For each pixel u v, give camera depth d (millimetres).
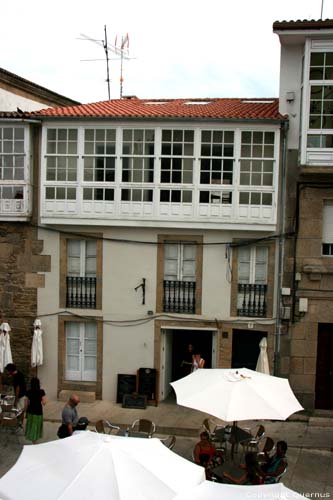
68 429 11906
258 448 13156
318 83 14781
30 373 17047
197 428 14508
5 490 7289
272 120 15219
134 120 15789
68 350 17078
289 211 15539
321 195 15328
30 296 16922
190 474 7957
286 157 15508
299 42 15359
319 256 15383
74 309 16750
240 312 16109
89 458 7734
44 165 16297
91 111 16641
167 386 17234
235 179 15586
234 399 10586
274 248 15719
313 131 14828
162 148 15875
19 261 16891
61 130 16234
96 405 16312
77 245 16875
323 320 15516
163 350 16688
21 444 13383
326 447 13516
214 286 16141
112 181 16078
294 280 15570
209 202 15727
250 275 16078
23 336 17016
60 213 16281
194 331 18094
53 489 7227
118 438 8602
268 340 15852
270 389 11109
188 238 16172
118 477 7410
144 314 16469
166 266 16500
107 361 16688
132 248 16438
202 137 15695
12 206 16453
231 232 15961
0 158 16500
